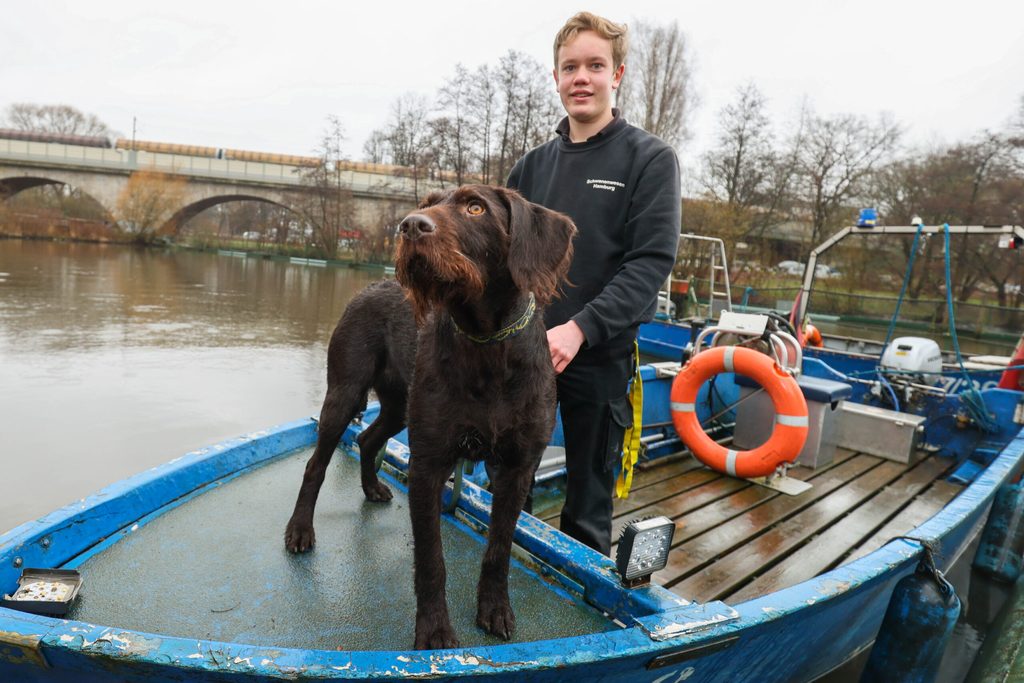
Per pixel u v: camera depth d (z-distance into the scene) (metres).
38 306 13.77
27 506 4.71
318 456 2.40
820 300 13.43
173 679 1.34
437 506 1.87
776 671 2.42
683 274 16.08
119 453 5.75
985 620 3.97
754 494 4.36
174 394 7.64
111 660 1.31
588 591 2.06
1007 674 3.18
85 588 1.94
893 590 2.83
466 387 1.79
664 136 28.28
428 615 1.81
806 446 4.86
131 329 11.82
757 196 29.45
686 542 3.65
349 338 2.48
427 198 1.93
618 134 2.65
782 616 1.92
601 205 2.62
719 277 16.02
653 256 2.41
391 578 2.20
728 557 3.51
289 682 1.32
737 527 3.87
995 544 4.32
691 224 25.53
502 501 1.96
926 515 4.18
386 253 42.62
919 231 5.96
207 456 2.77
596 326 2.25
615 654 1.52
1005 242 5.48
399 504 2.79
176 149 52.06
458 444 1.84
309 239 46.47
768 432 4.84
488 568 1.97
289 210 47.31
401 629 1.93
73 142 52.78
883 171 26.83
